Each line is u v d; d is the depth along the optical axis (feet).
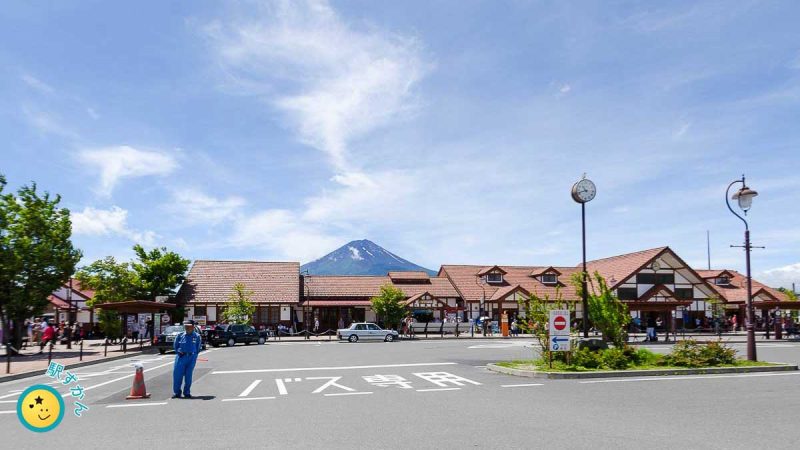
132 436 27.84
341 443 25.91
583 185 67.41
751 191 64.13
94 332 159.63
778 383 47.42
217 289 167.32
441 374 56.18
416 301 166.50
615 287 174.91
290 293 170.50
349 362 71.72
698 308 180.75
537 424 30.17
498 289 186.19
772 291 195.72
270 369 63.41
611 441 26.08
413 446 25.26
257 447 25.21
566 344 55.88
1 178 101.71
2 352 104.37
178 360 41.32
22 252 97.60
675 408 35.14
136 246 160.45
